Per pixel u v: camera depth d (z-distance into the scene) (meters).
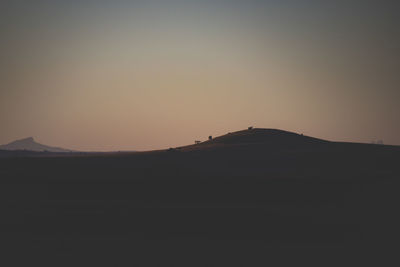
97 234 58.78
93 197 88.38
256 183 103.06
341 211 73.81
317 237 57.97
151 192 93.00
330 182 104.00
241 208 74.44
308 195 90.12
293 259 47.16
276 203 82.38
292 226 63.91
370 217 68.69
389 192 89.88
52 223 64.25
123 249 50.81
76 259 46.59
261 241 55.75
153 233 59.78
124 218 67.38
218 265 45.22
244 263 45.81
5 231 59.84
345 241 55.59
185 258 47.56
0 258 46.69
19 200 83.75
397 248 51.44
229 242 55.09
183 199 86.25
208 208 73.94
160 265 45.09
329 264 45.25
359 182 103.69
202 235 59.16
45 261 45.78
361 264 45.22
